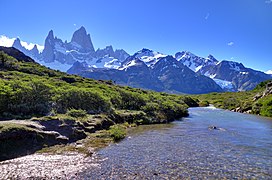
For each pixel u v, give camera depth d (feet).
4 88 112.57
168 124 151.33
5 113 101.86
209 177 58.23
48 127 92.89
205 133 118.01
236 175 59.77
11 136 75.72
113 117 137.28
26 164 65.77
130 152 79.82
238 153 80.18
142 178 57.11
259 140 102.01
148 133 116.78
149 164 67.26
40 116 106.22
